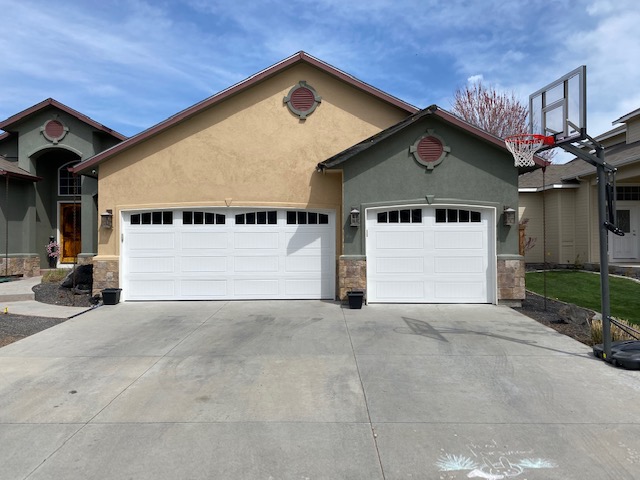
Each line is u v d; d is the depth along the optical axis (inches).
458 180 398.6
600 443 151.6
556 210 671.8
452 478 132.1
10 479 132.1
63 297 444.5
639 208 631.2
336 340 282.2
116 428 163.9
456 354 252.1
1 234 581.6
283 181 429.7
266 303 409.4
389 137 400.2
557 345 269.7
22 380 213.6
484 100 1203.2
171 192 428.1
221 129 430.0
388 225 404.5
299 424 166.6
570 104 264.4
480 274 401.1
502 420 169.3
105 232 431.2
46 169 646.5
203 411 177.9
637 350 235.8
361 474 134.3
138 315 361.7
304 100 434.0
